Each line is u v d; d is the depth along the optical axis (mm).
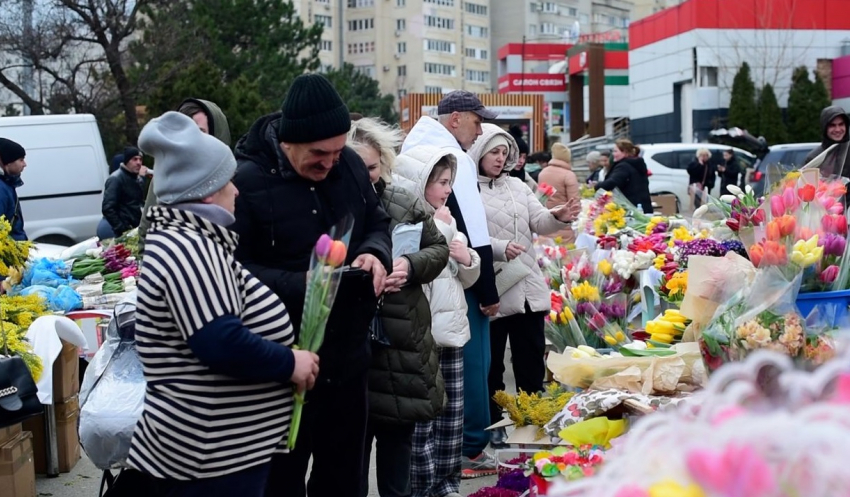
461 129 5824
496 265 5922
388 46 107125
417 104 23672
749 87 36906
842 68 38688
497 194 6016
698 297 4727
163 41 27953
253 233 3631
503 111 24922
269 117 3748
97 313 7164
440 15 108375
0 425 4297
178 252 2963
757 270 4293
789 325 3922
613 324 6016
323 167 3617
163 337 3014
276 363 3004
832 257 4273
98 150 15297
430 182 5121
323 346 3635
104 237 13430
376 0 106875
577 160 37375
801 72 37250
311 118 3502
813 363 3877
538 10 116688
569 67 44844
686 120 40312
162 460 3031
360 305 3670
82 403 4176
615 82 53281
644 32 43719
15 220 9070
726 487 1815
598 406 4211
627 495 1897
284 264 3654
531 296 6027
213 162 3092
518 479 4633
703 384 4391
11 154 8992
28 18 26391
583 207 10484
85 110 27641
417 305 4430
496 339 6168
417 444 5016
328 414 3781
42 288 7441
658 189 24781
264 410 3100
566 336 5969
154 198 4391
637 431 2094
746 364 2119
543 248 7379
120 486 3904
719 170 22016
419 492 5059
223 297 2971
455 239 5070
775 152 18594
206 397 3016
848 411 1862
